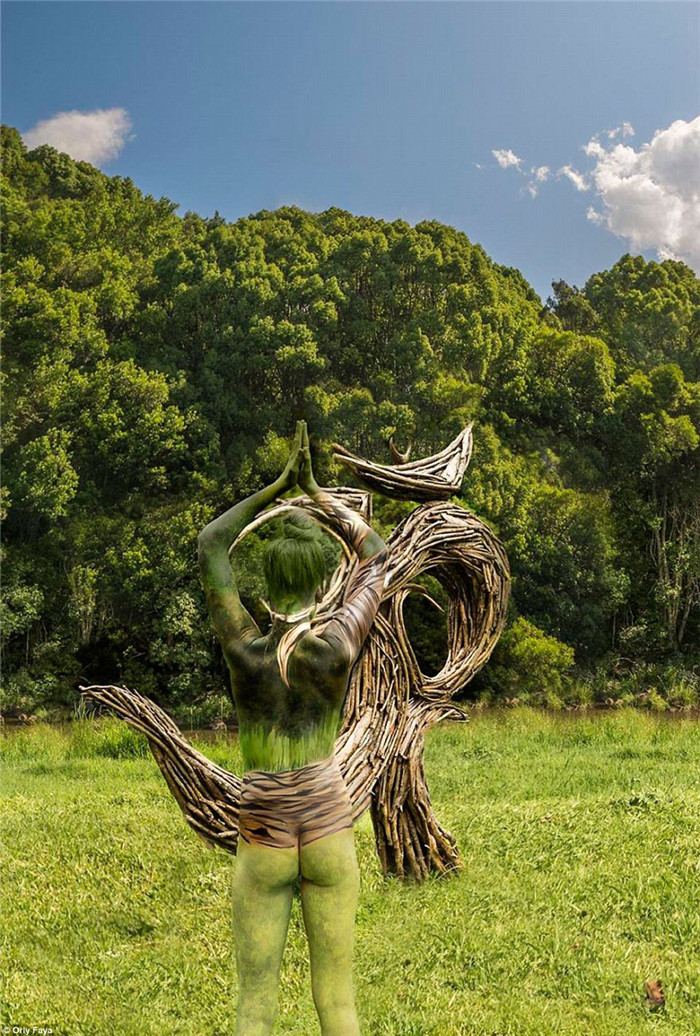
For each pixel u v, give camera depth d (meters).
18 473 30.17
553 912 5.66
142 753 13.54
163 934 5.75
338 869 3.63
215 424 33.94
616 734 14.02
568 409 35.06
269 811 3.63
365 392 32.28
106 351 34.16
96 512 31.38
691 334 43.38
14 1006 4.84
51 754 13.83
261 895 3.63
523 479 31.30
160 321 36.06
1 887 6.42
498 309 36.34
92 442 31.98
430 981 4.96
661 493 35.09
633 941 5.27
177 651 28.19
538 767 10.92
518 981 4.92
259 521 4.04
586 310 48.25
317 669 3.69
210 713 27.05
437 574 6.74
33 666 28.30
